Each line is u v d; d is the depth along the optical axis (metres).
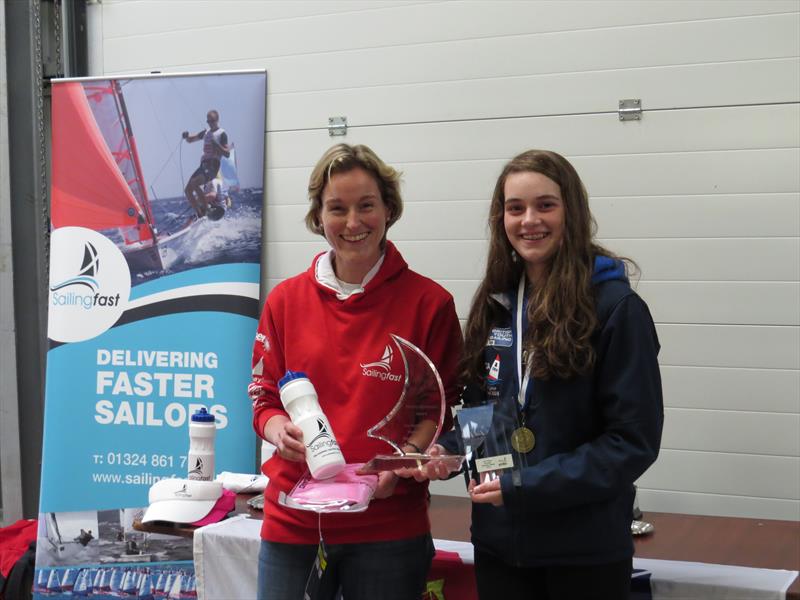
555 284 1.79
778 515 3.05
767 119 3.02
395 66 3.56
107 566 3.38
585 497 1.72
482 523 1.88
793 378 3.01
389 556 1.94
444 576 2.34
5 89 4.33
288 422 1.98
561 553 1.78
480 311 1.96
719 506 3.12
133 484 3.69
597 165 3.25
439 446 1.88
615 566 1.79
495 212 1.94
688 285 3.14
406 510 1.96
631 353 1.73
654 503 3.21
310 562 1.97
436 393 1.94
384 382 1.94
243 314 3.69
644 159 3.18
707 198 3.10
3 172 4.37
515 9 3.35
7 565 3.67
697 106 3.10
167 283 3.75
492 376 1.91
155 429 3.70
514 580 1.86
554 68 3.30
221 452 3.65
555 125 3.31
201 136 3.78
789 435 3.02
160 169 3.79
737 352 3.08
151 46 4.02
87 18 4.14
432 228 3.52
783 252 3.01
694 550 2.38
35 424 4.45
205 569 2.51
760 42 3.02
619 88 3.21
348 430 1.94
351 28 3.63
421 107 3.52
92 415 3.74
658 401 1.75
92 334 3.77
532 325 1.82
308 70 3.72
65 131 3.85
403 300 2.01
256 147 3.75
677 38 3.12
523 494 1.74
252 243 3.72
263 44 3.80
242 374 3.66
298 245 3.77
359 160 1.96
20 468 4.44
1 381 4.45
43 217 4.38
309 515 1.94
